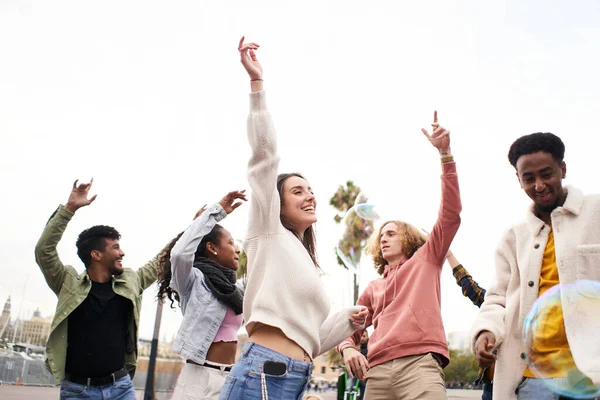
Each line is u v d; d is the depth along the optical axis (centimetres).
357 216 461
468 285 404
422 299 372
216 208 392
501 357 294
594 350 247
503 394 288
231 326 398
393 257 416
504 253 315
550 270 287
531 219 301
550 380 261
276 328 242
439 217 375
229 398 234
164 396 780
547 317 270
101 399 397
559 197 289
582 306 259
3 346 1331
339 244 454
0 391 1153
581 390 251
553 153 281
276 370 232
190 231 384
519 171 291
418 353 357
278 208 256
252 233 260
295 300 243
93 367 396
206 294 391
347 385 682
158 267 469
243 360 239
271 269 248
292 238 261
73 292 403
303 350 242
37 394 1170
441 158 365
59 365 386
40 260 403
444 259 390
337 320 290
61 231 408
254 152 254
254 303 246
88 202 415
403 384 356
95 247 422
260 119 253
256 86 259
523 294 290
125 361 427
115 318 416
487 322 297
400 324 370
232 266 428
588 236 274
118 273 426
